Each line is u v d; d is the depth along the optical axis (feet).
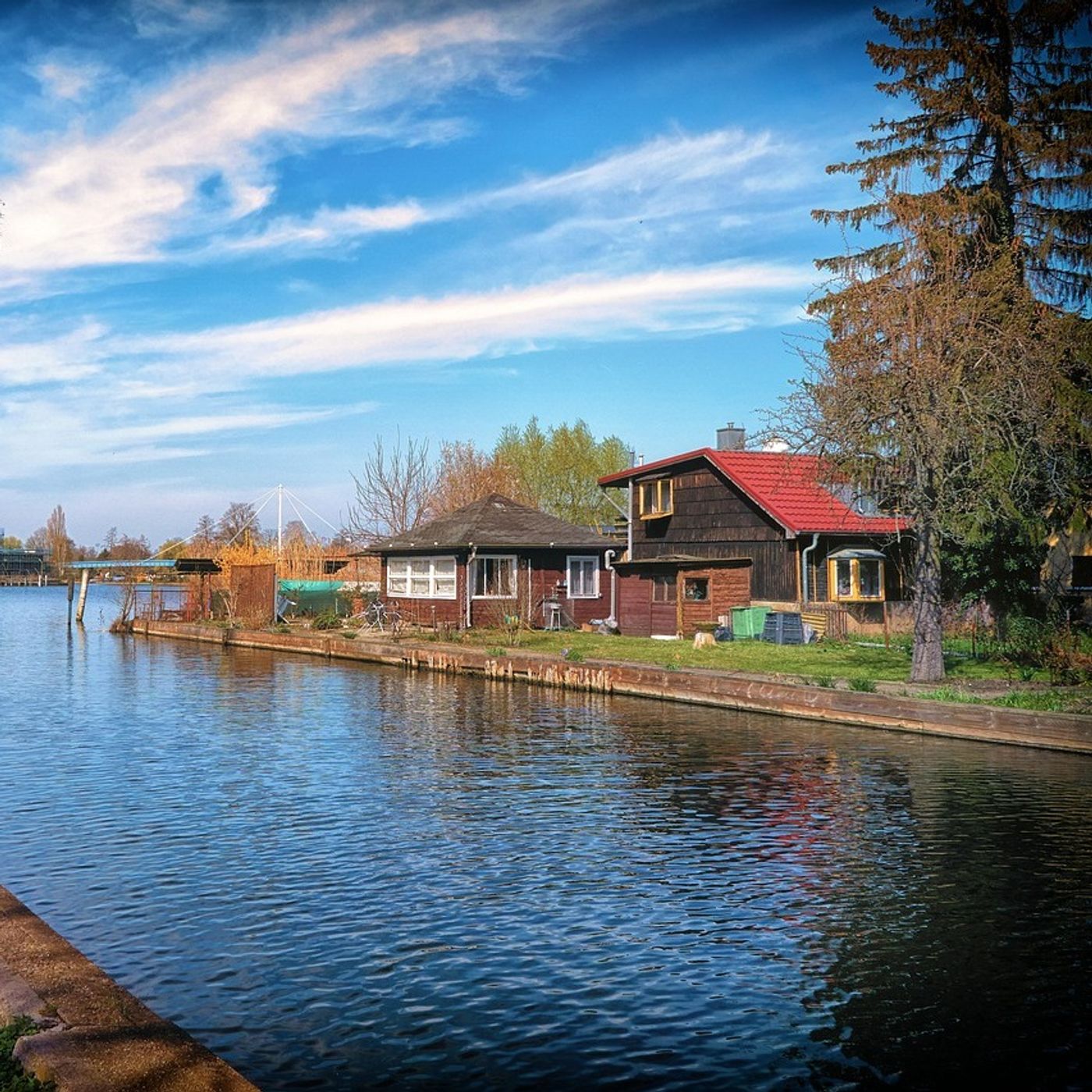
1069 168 99.66
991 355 75.77
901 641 111.96
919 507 77.46
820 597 122.31
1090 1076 24.29
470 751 64.34
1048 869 39.37
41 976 22.33
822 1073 24.38
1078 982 29.27
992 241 98.37
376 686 101.65
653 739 68.03
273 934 32.76
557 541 145.69
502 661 105.81
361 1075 24.09
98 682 106.32
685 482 136.98
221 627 171.22
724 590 122.72
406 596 155.53
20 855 41.34
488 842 43.37
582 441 249.75
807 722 74.79
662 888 37.40
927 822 46.19
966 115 102.68
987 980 29.48
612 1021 26.96
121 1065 18.39
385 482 215.92
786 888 37.32
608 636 133.39
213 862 40.42
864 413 77.20
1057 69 102.37
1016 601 98.84
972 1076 24.30
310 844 43.01
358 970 29.99
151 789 53.83
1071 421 87.10
